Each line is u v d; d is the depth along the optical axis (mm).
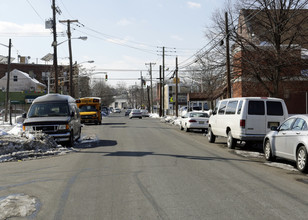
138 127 31922
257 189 7531
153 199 6684
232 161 11703
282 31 22484
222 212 5820
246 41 22938
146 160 11688
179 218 5516
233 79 26516
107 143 17656
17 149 13555
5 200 6652
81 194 7121
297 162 10055
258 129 14273
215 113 17781
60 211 5945
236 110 14953
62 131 15766
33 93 72562
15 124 34688
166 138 20547
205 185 7895
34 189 7617
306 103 27359
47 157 12953
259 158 12844
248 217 5543
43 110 16891
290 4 22219
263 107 14352
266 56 21781
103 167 10352
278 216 5594
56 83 33938
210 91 31375
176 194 7059
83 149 15336
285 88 28062
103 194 7102
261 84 25641
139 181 8320
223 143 18297
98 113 36594
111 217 5602
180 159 11969
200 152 14055
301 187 7777
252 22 23953
